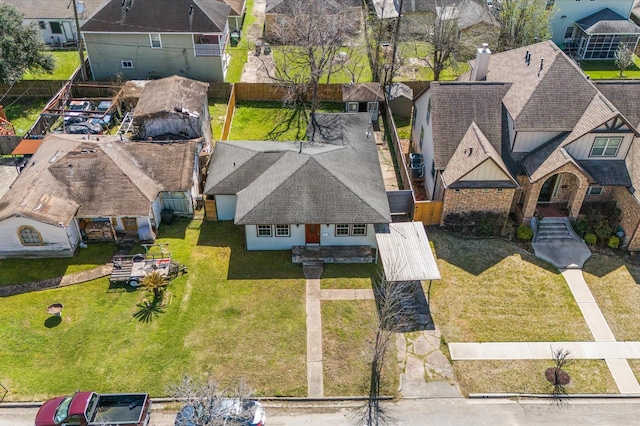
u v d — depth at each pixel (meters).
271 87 46.12
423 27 52.84
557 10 55.12
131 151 33.78
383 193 32.19
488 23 52.66
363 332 26.84
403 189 36.88
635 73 52.41
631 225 31.17
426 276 27.28
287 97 44.28
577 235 32.62
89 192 31.12
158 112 37.75
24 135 39.94
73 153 32.47
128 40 46.59
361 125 38.62
